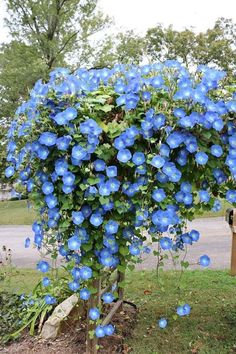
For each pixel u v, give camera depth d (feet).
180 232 10.44
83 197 9.43
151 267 20.93
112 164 9.65
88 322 10.58
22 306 13.51
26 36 61.21
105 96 9.62
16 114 10.41
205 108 9.29
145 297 15.80
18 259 25.18
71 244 9.34
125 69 10.61
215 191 10.12
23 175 10.11
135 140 9.43
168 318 13.76
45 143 9.07
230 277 18.53
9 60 60.49
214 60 105.09
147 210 9.57
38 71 54.90
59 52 61.36
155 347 11.87
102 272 10.43
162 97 9.48
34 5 59.98
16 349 11.76
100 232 9.68
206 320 13.62
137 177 9.46
